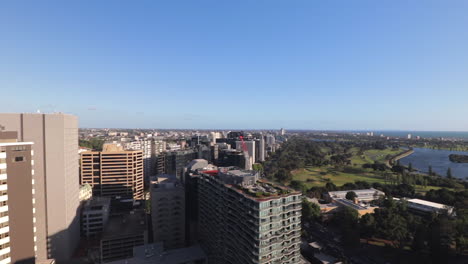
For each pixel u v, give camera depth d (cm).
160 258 11619
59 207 13325
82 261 13888
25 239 8756
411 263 12650
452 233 13275
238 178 11275
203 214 13738
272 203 9262
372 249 14188
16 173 8619
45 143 12912
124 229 14838
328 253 13725
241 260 9969
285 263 9644
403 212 17688
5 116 12031
